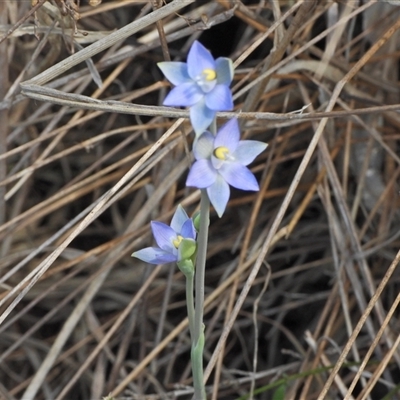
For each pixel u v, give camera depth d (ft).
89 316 3.83
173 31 3.91
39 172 4.54
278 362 4.15
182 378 3.75
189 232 2.91
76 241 4.60
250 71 3.52
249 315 3.97
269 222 4.02
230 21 4.56
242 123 3.47
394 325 3.58
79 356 4.00
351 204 4.07
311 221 4.18
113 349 4.17
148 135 4.45
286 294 3.98
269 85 3.66
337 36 3.57
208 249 4.26
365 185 3.97
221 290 3.47
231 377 3.78
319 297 3.89
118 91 4.36
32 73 3.71
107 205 3.27
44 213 3.67
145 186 3.89
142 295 3.74
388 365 3.49
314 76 3.66
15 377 4.01
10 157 4.23
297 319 4.25
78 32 3.34
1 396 3.59
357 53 4.06
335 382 3.41
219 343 3.18
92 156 4.54
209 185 2.80
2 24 3.41
